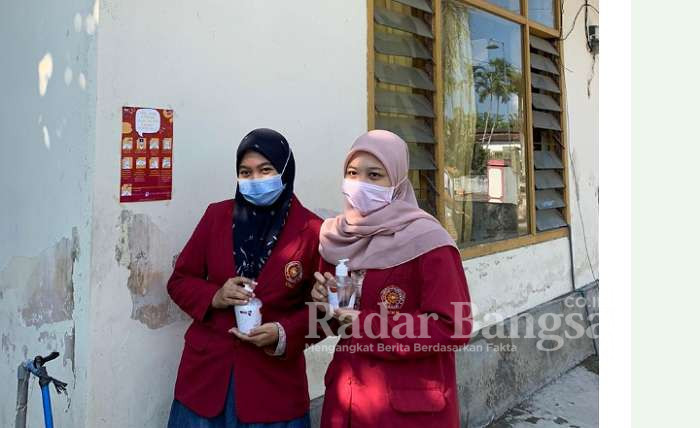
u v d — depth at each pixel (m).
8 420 2.66
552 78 5.15
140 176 2.25
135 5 2.20
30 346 2.51
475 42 4.25
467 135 4.16
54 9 2.34
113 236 2.18
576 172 5.37
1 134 2.82
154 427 2.34
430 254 1.85
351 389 1.89
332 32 3.00
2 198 2.79
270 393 2.04
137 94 2.22
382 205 1.95
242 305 1.96
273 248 2.07
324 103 2.96
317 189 2.94
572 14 5.31
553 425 3.89
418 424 1.81
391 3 3.57
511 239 4.41
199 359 2.08
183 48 2.36
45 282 2.39
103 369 2.17
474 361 3.84
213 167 2.49
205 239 2.17
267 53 2.68
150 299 2.31
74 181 2.20
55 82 2.33
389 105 3.39
